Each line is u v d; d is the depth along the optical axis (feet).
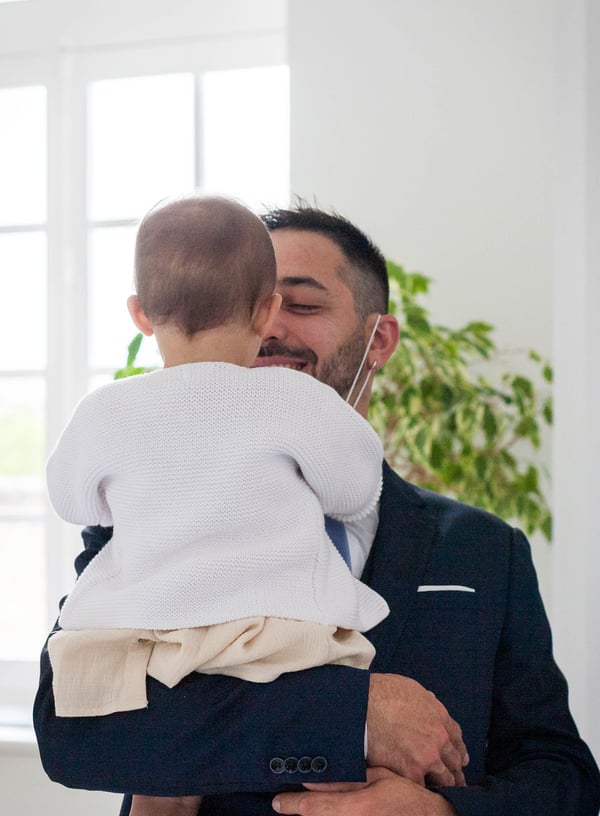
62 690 2.98
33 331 9.00
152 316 3.20
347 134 7.90
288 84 8.13
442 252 7.77
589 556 5.45
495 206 7.71
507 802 3.24
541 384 7.54
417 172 7.81
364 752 2.90
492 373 7.62
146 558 3.01
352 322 4.07
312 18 7.97
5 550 12.85
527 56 7.70
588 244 5.45
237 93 8.67
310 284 4.00
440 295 7.75
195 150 8.73
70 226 8.91
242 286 3.16
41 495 8.84
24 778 7.61
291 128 7.98
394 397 7.17
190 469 2.98
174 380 3.05
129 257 8.83
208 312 3.14
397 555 3.83
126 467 3.02
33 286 9.00
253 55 8.57
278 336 4.00
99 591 3.11
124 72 8.81
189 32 8.63
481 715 3.62
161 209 3.27
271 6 8.46
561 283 5.71
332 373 4.06
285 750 2.89
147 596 2.96
